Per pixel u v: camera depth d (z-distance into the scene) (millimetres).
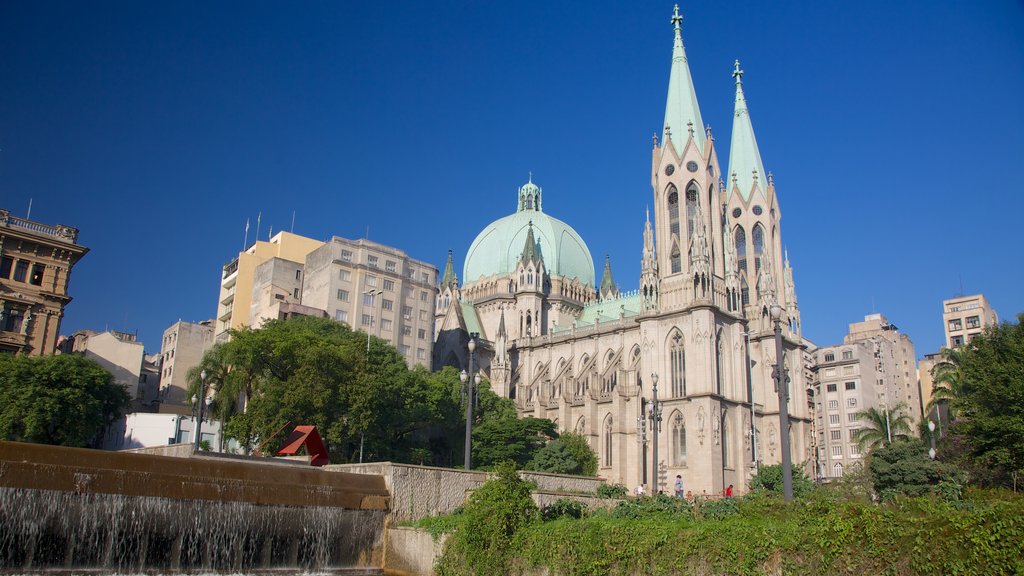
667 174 127500
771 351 125250
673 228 125062
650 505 45500
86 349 130875
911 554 30250
